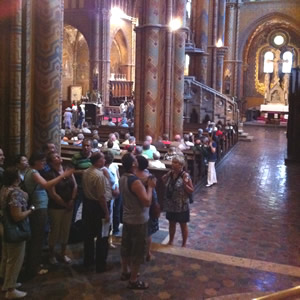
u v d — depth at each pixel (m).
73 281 5.97
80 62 39.88
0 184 6.34
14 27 7.39
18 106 7.61
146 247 6.07
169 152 12.65
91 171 6.19
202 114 27.77
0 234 5.92
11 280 5.43
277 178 15.92
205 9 28.89
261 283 6.11
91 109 29.25
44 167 6.42
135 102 16.64
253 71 43.75
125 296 5.59
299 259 8.14
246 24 40.16
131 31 39.72
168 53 16.44
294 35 42.16
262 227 10.08
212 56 31.11
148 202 5.62
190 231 9.65
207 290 5.84
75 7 35.06
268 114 39.88
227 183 14.91
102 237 6.17
